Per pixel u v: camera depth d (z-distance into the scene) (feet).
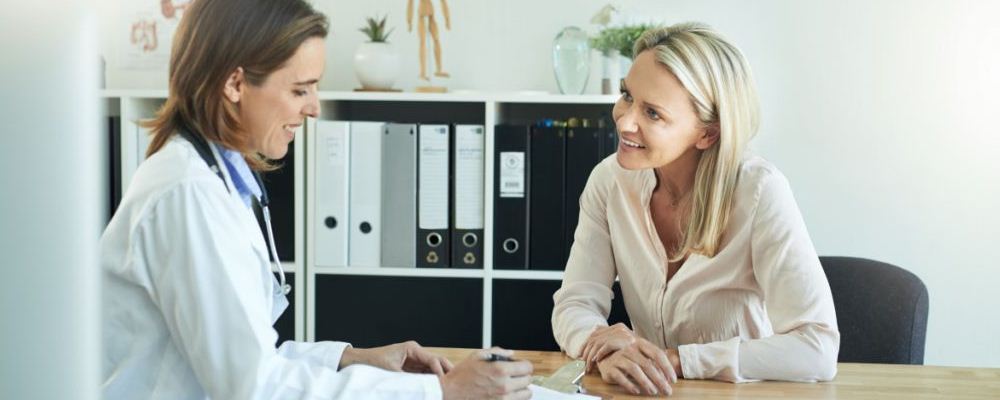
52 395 1.45
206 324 3.73
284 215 9.48
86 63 1.46
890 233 10.11
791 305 5.33
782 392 4.83
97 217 1.48
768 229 5.44
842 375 5.22
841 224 10.16
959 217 10.02
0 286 1.40
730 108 5.32
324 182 9.39
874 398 4.71
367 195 9.42
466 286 9.55
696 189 5.59
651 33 5.52
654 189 6.02
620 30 9.21
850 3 9.97
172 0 10.44
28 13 1.41
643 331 6.30
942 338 10.16
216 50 3.98
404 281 9.59
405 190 9.37
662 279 5.98
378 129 9.35
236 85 4.03
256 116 4.09
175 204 3.75
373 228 9.44
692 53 5.24
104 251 3.82
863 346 6.53
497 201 9.34
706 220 5.55
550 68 10.23
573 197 9.28
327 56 10.36
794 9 10.02
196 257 3.73
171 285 3.74
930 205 10.04
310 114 4.22
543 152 9.27
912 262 10.11
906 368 5.39
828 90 10.06
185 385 3.94
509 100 9.16
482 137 9.31
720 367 5.06
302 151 9.39
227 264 3.77
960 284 10.07
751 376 5.07
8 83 1.40
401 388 4.00
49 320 1.44
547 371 5.22
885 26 9.96
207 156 4.05
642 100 5.31
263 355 3.79
